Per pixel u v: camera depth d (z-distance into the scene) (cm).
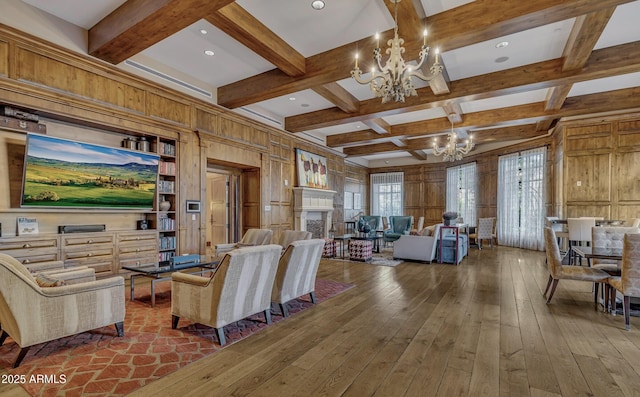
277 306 352
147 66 465
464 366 219
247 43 371
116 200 441
